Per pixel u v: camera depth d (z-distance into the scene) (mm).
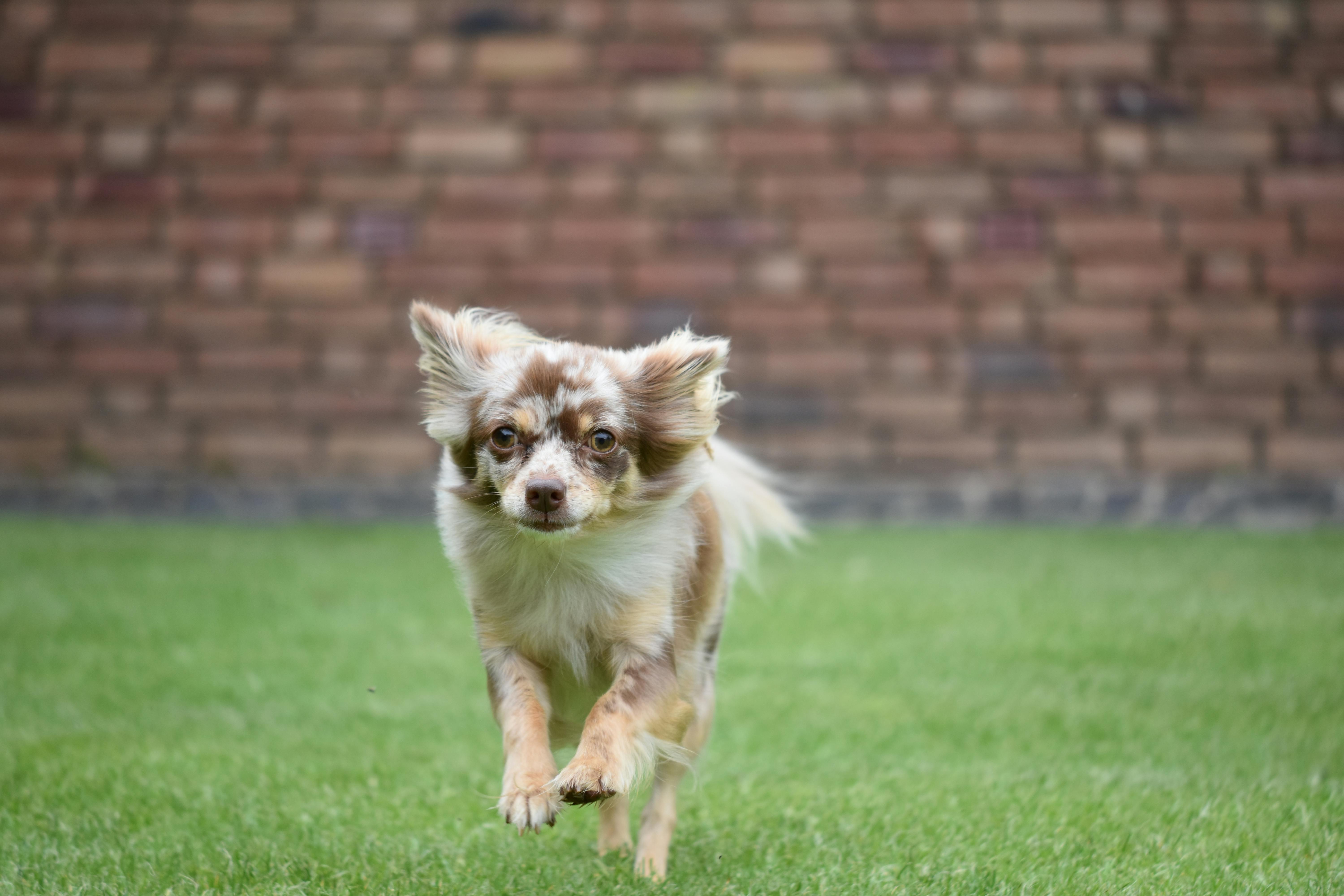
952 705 7852
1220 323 16000
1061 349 16000
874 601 10852
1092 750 7000
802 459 15898
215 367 16125
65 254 16203
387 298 16156
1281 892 4883
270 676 8445
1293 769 6605
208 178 16266
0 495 15961
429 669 8727
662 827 5395
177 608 10312
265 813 5836
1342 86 16328
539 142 16250
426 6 16500
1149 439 15930
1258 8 16422
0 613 10008
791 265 16062
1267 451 15930
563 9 16422
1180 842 5430
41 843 5461
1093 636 9562
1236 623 9922
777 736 7301
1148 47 16344
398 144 16297
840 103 16250
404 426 16078
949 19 16375
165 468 16047
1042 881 4984
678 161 16188
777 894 4891
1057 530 15125
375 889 4902
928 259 16047
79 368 16109
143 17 16531
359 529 14898
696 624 5438
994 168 16156
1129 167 16156
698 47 16375
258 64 16438
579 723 5430
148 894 4891
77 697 7875
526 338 5562
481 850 5410
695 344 5340
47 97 16391
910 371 15961
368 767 6523
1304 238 16094
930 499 15836
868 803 6004
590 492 4957
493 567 5156
